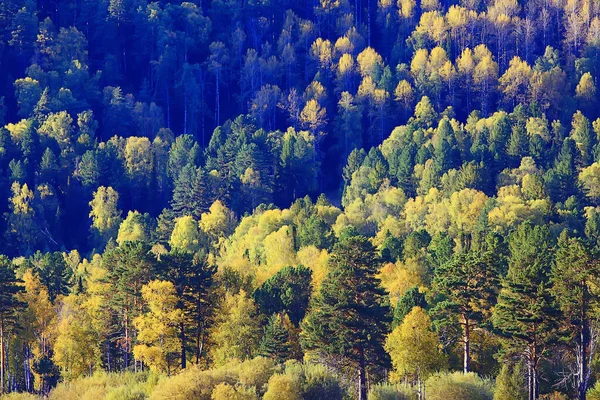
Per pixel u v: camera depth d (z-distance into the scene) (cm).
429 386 19475
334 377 19438
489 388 19462
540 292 18700
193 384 19162
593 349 19238
